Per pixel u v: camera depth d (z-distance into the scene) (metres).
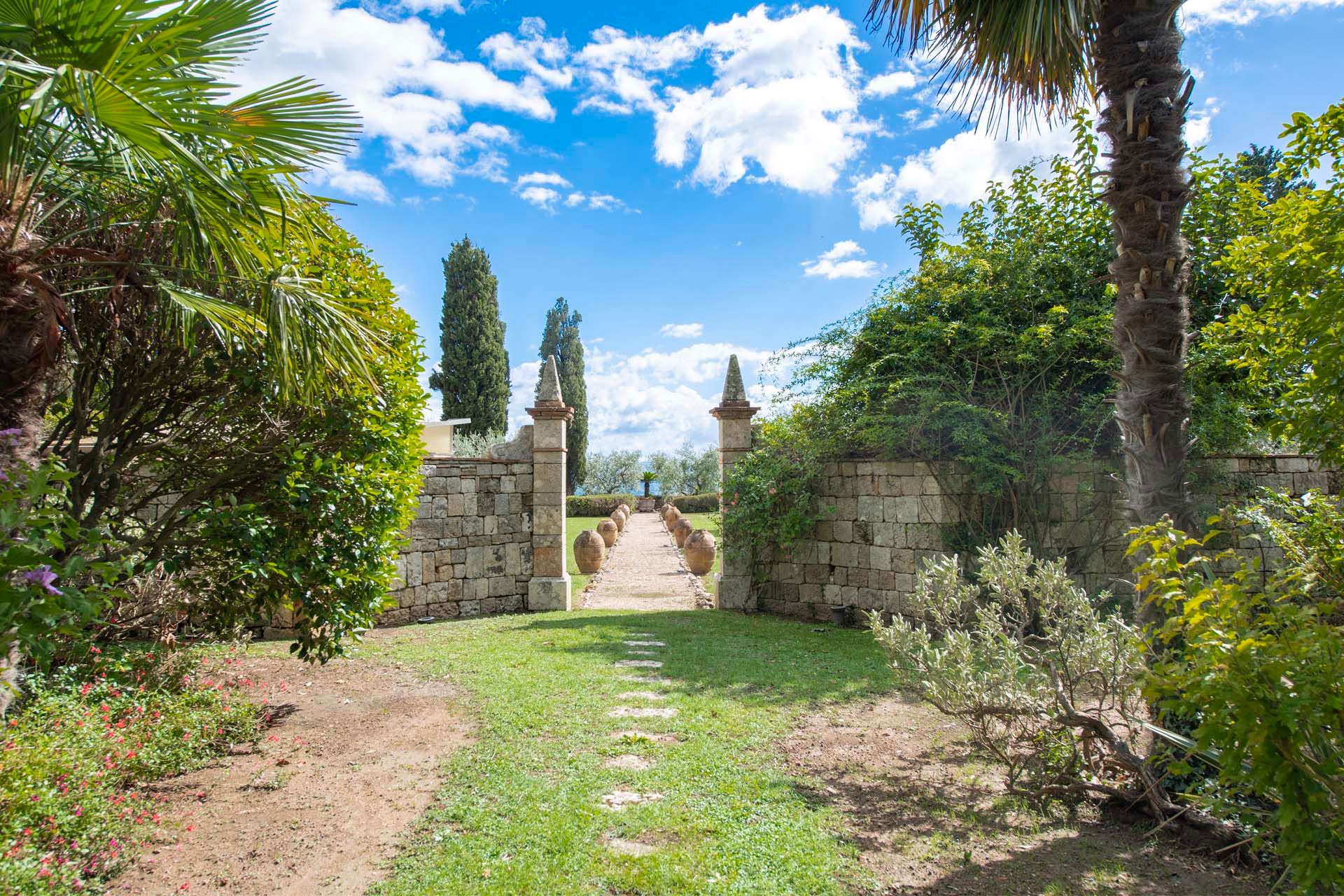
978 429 7.89
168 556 4.82
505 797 3.76
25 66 2.72
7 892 2.43
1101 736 3.58
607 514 32.84
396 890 2.91
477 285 28.91
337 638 5.41
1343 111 4.10
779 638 8.05
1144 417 3.92
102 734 3.63
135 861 3.14
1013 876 3.01
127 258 4.32
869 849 3.23
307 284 4.68
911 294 8.97
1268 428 3.90
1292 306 3.90
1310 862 1.94
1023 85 4.56
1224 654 2.03
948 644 3.85
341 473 5.36
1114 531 7.99
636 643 7.65
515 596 10.48
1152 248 3.93
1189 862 3.11
